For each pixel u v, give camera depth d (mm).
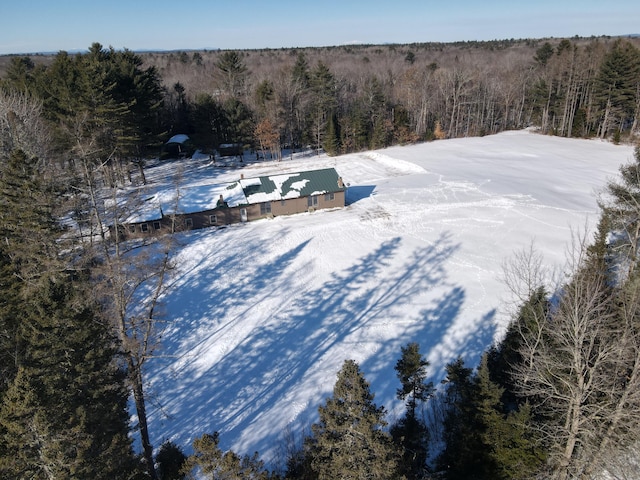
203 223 42844
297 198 45719
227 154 74375
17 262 24422
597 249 22844
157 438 20797
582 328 15312
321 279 33750
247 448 20078
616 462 14828
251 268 35062
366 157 70000
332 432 12914
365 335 27531
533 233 39781
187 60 178375
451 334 27422
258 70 138125
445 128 90500
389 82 108938
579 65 79500
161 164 70312
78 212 27938
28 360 13664
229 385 24047
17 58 62719
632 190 25312
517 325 19531
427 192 50844
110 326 17875
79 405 13195
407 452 17172
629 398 14008
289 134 79562
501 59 149000
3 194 24250
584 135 79250
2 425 11250
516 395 18734
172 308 30047
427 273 34156
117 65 53031
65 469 11492
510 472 15555
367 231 41219
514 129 93688
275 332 27984
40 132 40188
